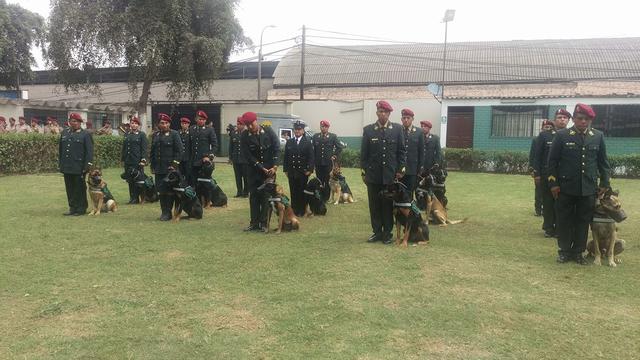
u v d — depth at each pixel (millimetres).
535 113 20672
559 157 5492
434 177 8094
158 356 3180
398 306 4055
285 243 6293
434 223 7855
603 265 5395
